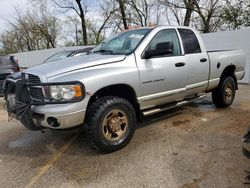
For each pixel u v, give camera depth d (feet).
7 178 11.17
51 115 11.34
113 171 11.23
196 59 16.76
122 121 13.19
